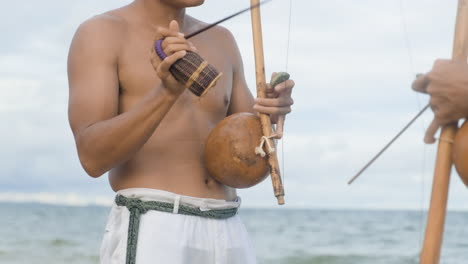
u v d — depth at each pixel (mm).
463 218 33531
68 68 2955
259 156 2809
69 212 38344
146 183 2859
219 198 2965
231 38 3314
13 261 16484
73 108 2844
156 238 2770
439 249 2211
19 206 48125
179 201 2832
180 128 2936
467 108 2172
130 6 3102
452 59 2223
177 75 2578
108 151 2693
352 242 22281
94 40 2906
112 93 2855
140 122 2648
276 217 37688
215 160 2836
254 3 2895
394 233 24953
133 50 2963
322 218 35812
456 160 2201
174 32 2594
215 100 3068
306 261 18516
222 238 2918
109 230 2887
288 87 2867
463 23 2236
